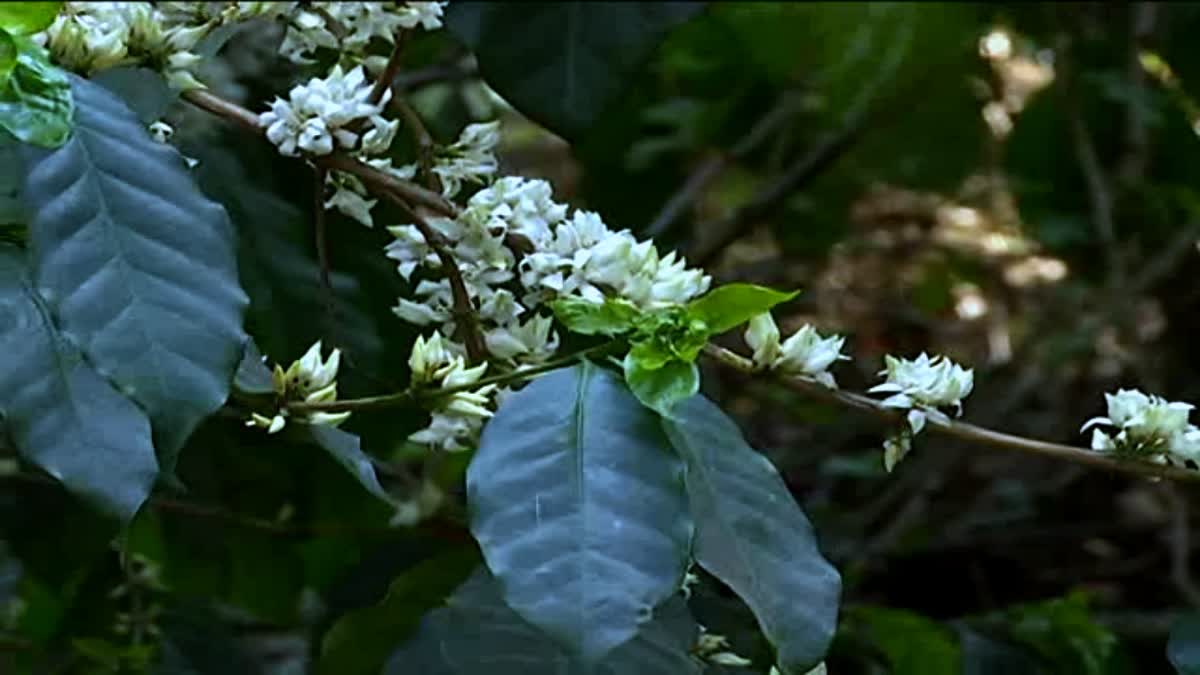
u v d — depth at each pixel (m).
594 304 0.97
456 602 1.04
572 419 0.95
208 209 0.97
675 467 0.95
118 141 0.97
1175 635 1.04
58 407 0.94
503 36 1.28
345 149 1.06
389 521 1.41
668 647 1.03
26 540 1.20
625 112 1.92
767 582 0.96
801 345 1.02
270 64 1.31
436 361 1.00
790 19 1.94
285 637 1.70
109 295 0.95
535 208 1.03
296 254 1.25
